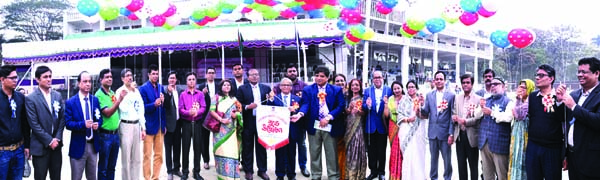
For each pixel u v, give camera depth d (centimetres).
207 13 702
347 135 536
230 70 1639
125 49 1541
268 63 1606
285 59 1595
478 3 541
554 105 385
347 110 540
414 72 1688
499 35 550
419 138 514
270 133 538
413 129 514
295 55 1581
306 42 1297
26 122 415
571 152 377
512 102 448
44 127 415
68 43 1688
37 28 3114
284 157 572
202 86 682
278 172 570
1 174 385
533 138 405
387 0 615
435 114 516
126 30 1677
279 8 720
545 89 392
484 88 555
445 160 514
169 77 577
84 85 439
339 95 539
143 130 512
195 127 581
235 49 1631
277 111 540
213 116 537
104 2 625
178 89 642
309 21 1338
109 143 466
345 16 658
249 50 1614
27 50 1784
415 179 505
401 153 521
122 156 500
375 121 550
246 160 568
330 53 1544
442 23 607
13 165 402
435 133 515
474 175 494
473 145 488
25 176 462
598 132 349
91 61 1566
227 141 536
